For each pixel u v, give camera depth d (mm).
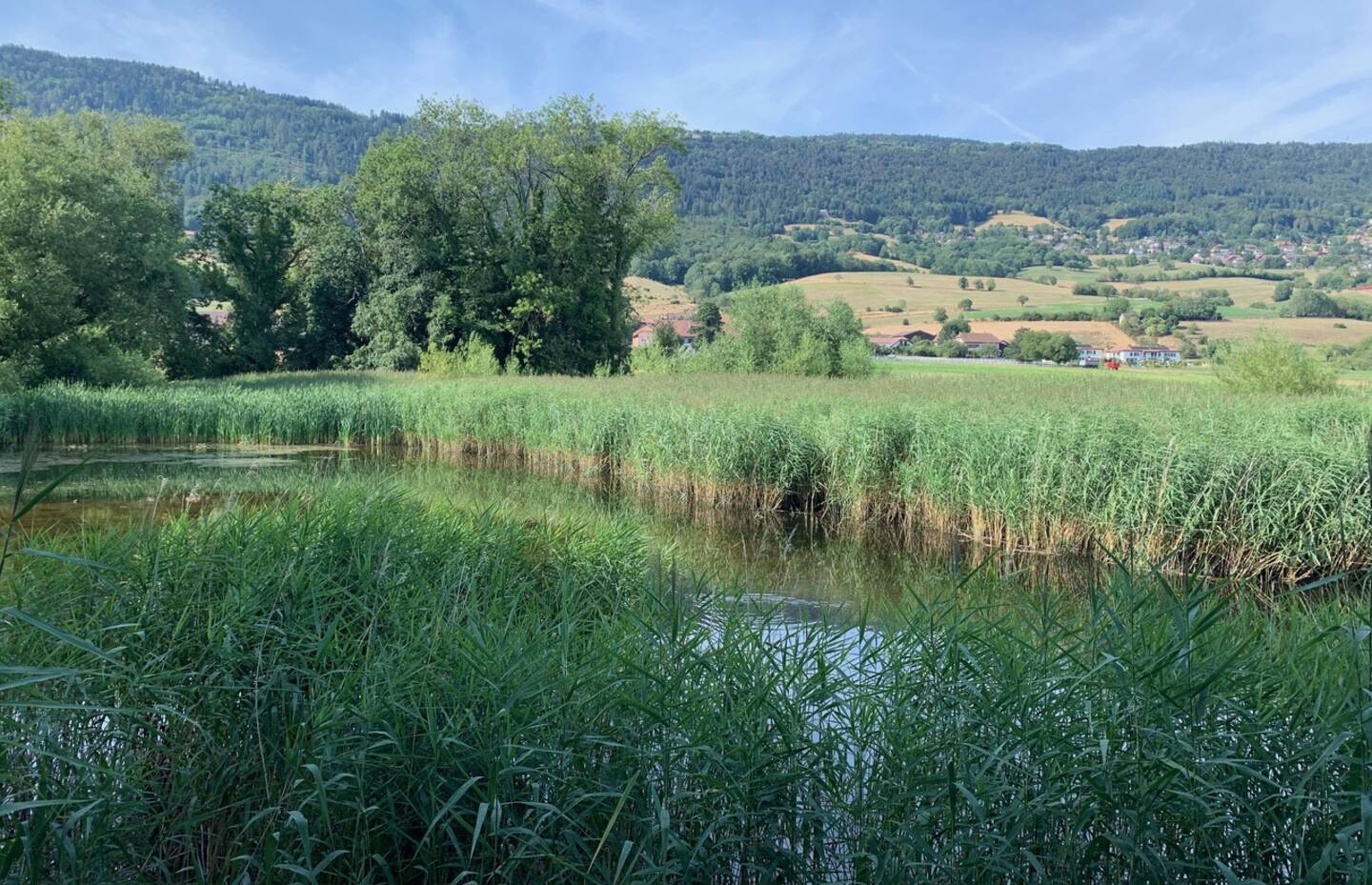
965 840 3600
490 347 41688
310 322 47719
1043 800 3641
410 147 45688
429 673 4332
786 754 3910
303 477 14031
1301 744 3641
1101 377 32594
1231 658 3514
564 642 4441
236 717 4305
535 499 16703
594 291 47312
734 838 3676
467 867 3568
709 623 5551
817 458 16766
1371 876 2994
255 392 28047
